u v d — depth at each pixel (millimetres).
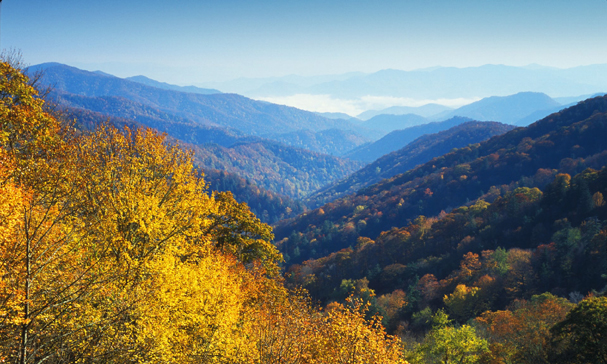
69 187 13078
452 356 34000
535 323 41688
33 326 10336
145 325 13500
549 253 74750
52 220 11445
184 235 19250
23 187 10781
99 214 15289
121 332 12672
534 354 34562
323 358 16453
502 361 34406
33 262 10320
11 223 9406
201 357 17031
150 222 15969
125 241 14531
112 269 13172
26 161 12578
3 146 12969
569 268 69250
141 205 16266
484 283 70312
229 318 18375
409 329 64875
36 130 14133
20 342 9852
